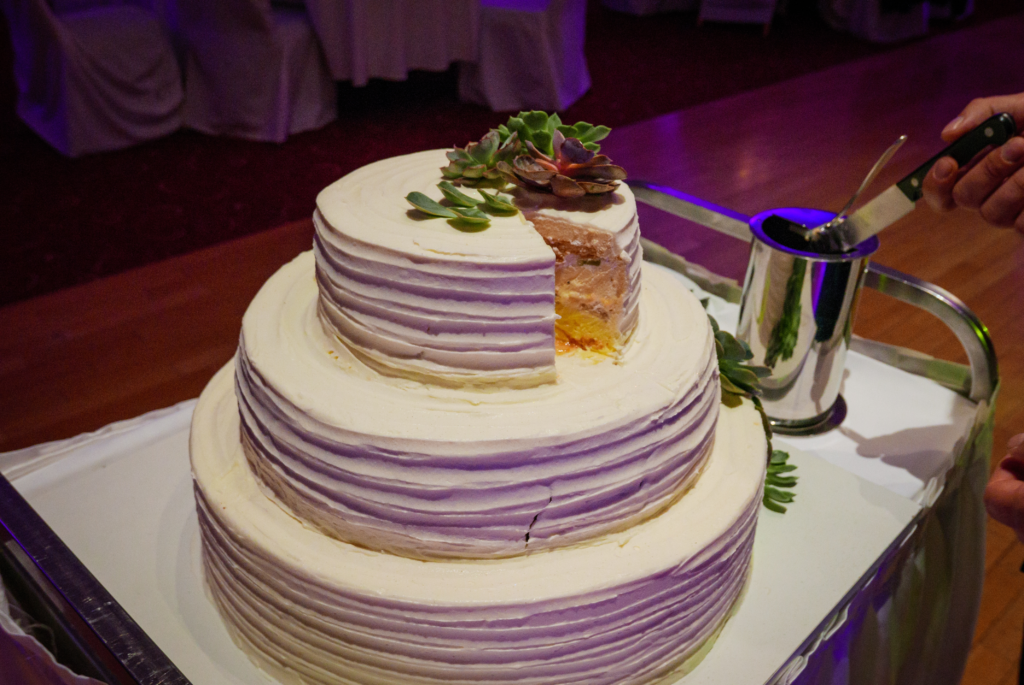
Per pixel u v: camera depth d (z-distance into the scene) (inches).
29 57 154.7
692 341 44.0
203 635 45.6
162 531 54.7
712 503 42.1
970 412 69.9
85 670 40.3
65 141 156.4
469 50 159.2
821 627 44.8
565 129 44.3
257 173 150.1
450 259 35.5
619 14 279.9
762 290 61.8
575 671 38.7
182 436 65.1
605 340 41.8
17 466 64.6
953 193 53.9
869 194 150.7
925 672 62.6
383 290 37.1
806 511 55.9
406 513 36.6
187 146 163.5
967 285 122.3
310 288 48.4
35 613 45.3
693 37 257.3
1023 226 51.7
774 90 211.8
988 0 328.8
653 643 40.1
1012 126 48.6
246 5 148.3
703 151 167.3
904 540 52.7
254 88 158.4
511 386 38.5
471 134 152.9
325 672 40.4
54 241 129.4
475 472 35.7
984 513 64.2
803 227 60.9
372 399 37.8
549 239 40.6
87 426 92.4
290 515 40.4
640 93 200.1
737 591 46.9
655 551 38.4
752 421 49.6
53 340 107.2
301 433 37.6
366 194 42.4
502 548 37.4
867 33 262.2
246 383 41.9
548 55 165.3
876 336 108.1
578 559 37.9
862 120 191.3
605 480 37.4
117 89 157.2
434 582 36.4
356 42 153.3
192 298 115.5
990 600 82.1
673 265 88.0
